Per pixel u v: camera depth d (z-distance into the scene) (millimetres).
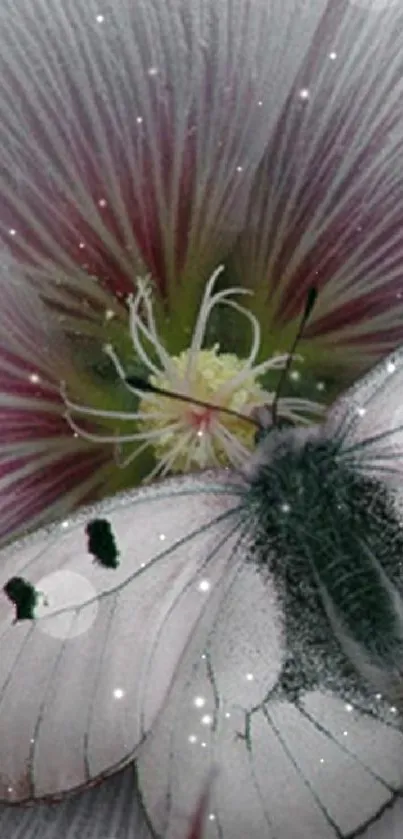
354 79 151
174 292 155
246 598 134
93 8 149
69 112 150
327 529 136
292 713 130
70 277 152
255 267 155
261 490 136
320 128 152
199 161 152
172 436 148
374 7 149
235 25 149
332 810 128
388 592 134
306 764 128
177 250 154
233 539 134
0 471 150
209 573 133
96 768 127
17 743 126
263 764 129
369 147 152
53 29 148
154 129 151
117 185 152
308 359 155
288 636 133
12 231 151
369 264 155
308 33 148
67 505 151
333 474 138
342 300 155
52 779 127
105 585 129
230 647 132
